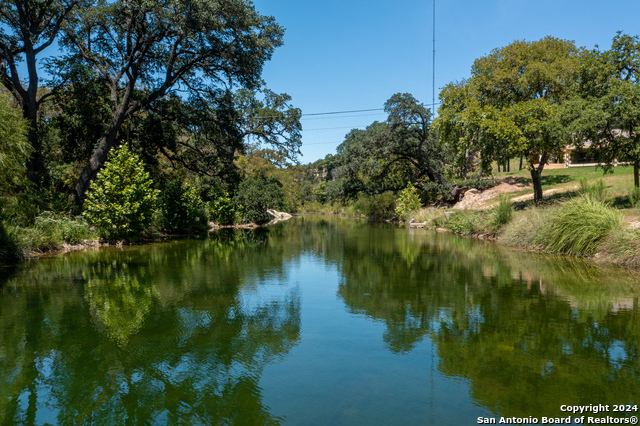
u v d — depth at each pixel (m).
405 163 36.91
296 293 6.96
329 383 3.47
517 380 3.47
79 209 15.38
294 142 29.22
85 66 18.48
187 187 21.58
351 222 35.56
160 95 18.77
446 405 3.06
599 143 15.54
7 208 11.39
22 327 4.91
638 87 13.53
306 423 2.78
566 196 18.34
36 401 3.14
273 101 28.66
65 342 4.41
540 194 19.56
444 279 8.16
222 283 7.76
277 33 19.70
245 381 3.51
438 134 31.34
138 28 17.39
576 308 5.77
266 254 12.48
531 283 7.62
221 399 3.18
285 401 3.14
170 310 5.76
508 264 9.99
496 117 18.55
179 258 11.22
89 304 6.05
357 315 5.56
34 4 14.69
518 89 19.98
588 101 15.37
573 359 3.89
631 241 9.60
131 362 3.88
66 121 19.22
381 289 7.26
